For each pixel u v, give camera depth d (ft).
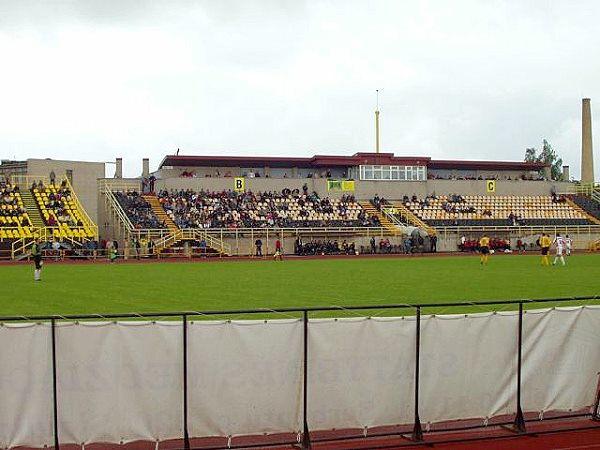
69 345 29.73
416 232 213.25
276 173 261.24
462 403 33.63
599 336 36.14
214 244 200.34
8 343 29.35
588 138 315.78
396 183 253.03
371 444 32.32
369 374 32.32
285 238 210.79
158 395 30.35
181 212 215.10
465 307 68.44
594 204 264.31
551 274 118.52
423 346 33.09
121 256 193.26
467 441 32.94
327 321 31.78
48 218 199.72
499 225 240.53
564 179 323.16
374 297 79.87
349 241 217.36
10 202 203.00
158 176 263.90
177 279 108.58
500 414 34.24
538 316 35.01
